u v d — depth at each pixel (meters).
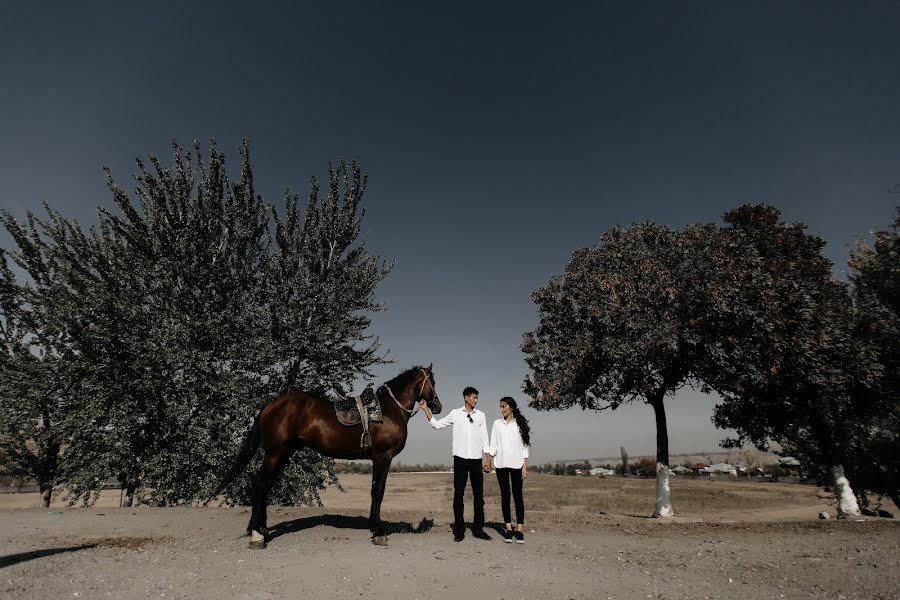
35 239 15.15
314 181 16.91
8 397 14.05
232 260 15.85
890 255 16.27
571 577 6.38
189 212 15.37
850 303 14.98
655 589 5.95
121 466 13.38
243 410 13.64
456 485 8.55
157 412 13.60
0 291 15.34
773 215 14.96
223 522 10.02
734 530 10.74
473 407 8.84
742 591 5.94
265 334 14.85
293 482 14.25
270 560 6.86
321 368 15.59
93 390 13.36
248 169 16.17
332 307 15.62
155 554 7.21
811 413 14.47
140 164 14.89
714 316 12.21
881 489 16.09
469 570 6.54
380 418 8.16
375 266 17.30
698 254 12.87
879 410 14.34
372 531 7.99
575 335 14.67
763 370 12.70
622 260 14.13
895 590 5.95
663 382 14.09
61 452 16.75
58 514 11.12
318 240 16.48
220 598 5.29
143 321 14.31
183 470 13.62
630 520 12.64
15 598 5.04
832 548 8.55
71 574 6.02
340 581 5.95
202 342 14.58
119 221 14.76
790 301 12.41
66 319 13.24
